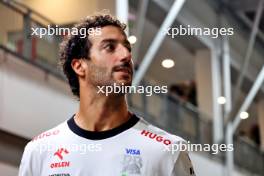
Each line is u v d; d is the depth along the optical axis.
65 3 15.34
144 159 3.15
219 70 23.45
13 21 12.79
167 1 19.58
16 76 12.65
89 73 3.29
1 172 12.09
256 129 30.55
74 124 3.35
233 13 23.45
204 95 23.23
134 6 18.41
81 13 15.26
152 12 19.69
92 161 3.18
